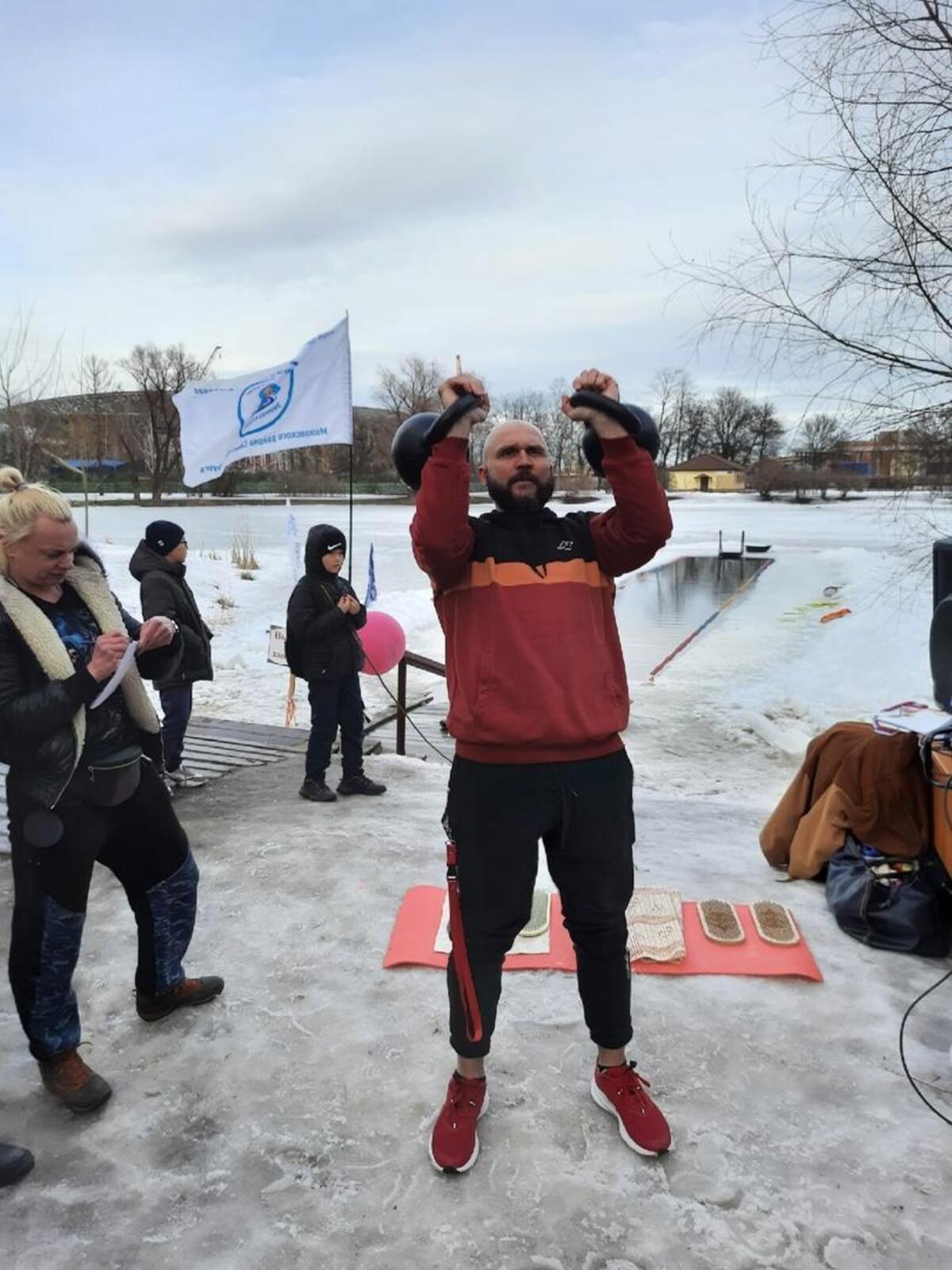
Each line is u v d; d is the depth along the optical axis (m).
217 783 5.54
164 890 2.77
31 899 2.39
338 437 8.02
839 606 15.01
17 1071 2.71
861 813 3.73
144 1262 2.01
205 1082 2.63
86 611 2.52
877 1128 2.42
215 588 16.19
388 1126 2.44
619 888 2.29
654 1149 2.29
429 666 6.74
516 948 3.28
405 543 27.02
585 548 2.29
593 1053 2.73
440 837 4.51
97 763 2.46
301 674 5.04
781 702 9.02
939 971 3.22
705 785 6.55
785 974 3.15
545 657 2.17
